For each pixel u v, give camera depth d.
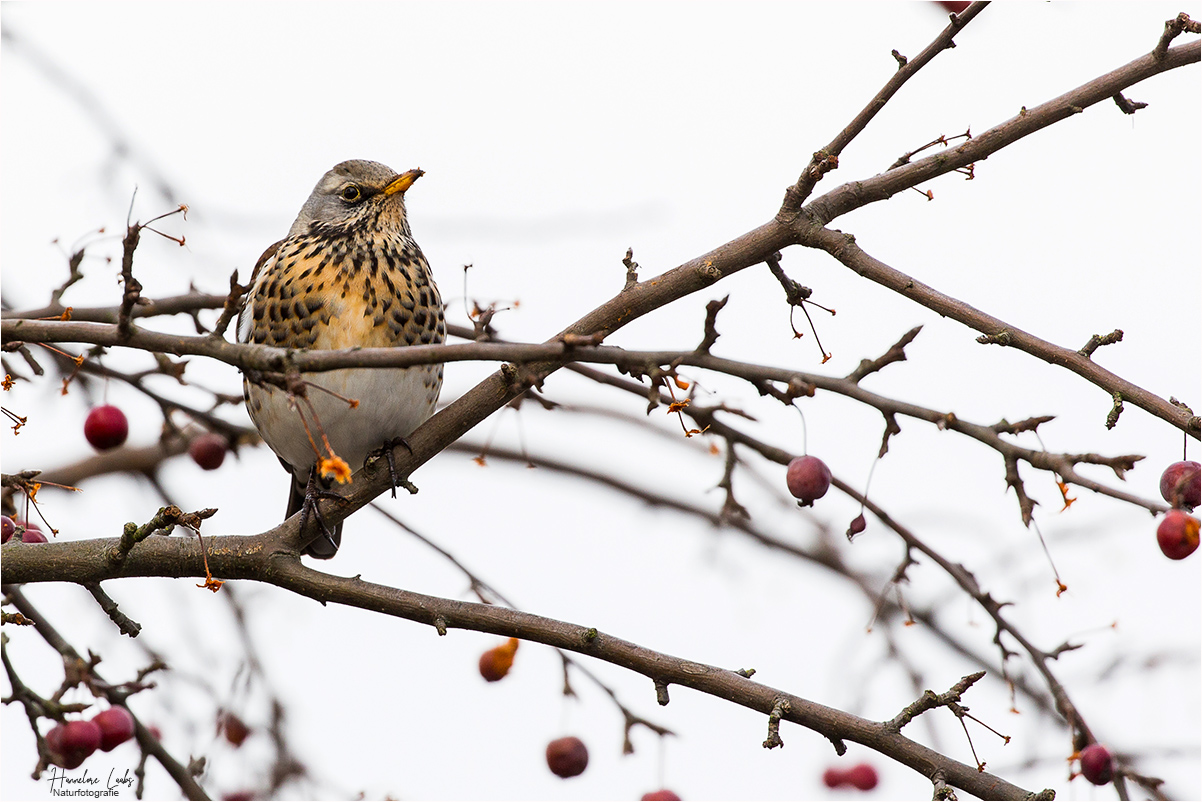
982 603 9.87
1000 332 7.74
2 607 8.52
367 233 10.83
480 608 8.14
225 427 11.77
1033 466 7.34
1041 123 8.54
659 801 8.99
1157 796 9.38
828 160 8.39
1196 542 6.69
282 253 10.88
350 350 6.63
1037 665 9.59
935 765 7.30
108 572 8.29
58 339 7.16
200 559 8.53
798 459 8.23
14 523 8.76
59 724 8.43
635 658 7.88
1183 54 8.31
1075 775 8.94
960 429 7.51
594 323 8.70
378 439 10.68
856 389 7.60
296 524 8.81
